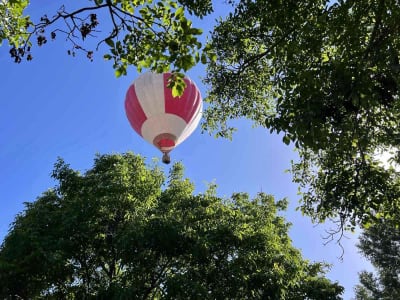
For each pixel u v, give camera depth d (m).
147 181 12.67
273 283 10.31
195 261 10.43
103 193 11.83
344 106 5.18
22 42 5.74
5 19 5.75
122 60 5.50
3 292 10.60
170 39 5.24
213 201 12.52
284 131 5.39
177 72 5.31
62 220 11.34
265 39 7.41
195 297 9.23
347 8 5.55
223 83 8.38
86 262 12.12
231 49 8.06
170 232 10.31
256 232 11.42
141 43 5.42
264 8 6.90
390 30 5.27
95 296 10.35
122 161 13.48
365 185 6.99
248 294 10.40
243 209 15.30
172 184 13.83
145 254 10.45
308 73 5.36
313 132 5.07
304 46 5.83
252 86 8.60
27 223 11.48
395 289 22.56
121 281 10.30
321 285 13.27
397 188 7.02
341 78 5.08
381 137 6.84
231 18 7.57
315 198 8.34
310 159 8.38
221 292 9.92
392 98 5.12
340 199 7.10
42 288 11.24
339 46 6.01
